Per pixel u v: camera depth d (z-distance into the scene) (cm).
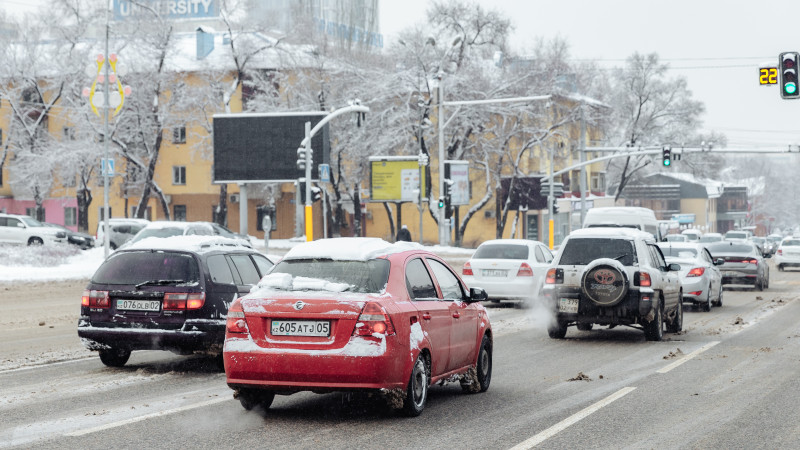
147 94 9269
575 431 1227
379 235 11594
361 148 8912
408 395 1290
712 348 2225
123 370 1853
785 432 1223
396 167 8538
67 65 9256
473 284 3438
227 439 1174
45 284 4316
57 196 11325
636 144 11338
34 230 6769
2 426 1255
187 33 11481
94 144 9100
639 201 19075
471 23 8962
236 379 1268
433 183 9662
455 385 1652
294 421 1295
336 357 1225
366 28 9525
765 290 4906
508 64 9225
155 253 1802
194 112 9525
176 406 1420
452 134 8881
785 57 3716
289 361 1238
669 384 1648
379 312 1240
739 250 4822
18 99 9756
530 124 9175
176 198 11219
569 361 1989
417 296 1355
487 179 9338
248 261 1936
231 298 1819
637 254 2380
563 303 2372
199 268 1781
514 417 1329
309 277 1320
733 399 1486
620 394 1534
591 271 2328
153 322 1755
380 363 1227
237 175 7194
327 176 5722
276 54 9425
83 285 4325
